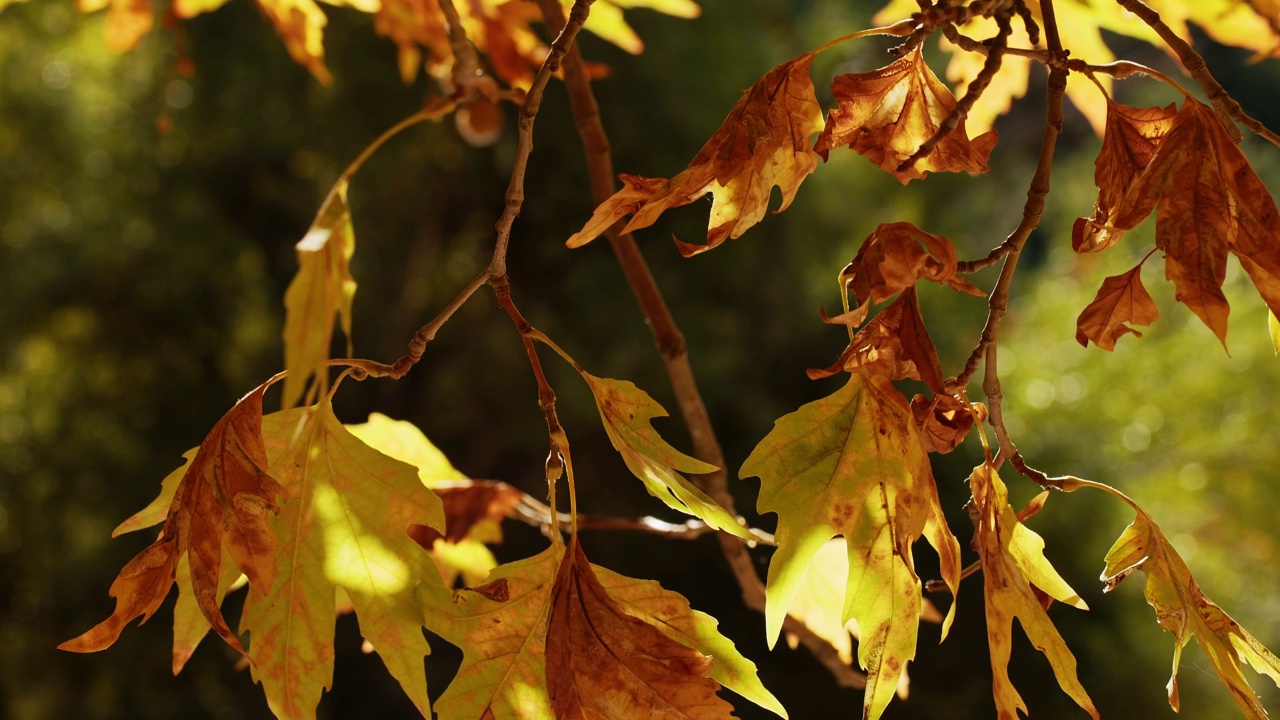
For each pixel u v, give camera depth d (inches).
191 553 67.1
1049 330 448.1
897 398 68.6
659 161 417.1
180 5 117.3
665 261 414.0
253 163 481.4
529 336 68.0
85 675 407.5
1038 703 335.0
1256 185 67.2
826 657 80.4
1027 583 68.4
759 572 144.2
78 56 450.3
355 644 430.9
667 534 80.3
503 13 106.5
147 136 449.1
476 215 472.1
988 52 67.3
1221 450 384.8
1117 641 343.0
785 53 455.2
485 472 452.1
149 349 462.3
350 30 424.8
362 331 486.6
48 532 425.4
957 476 334.6
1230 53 633.0
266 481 67.5
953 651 337.4
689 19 423.2
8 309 431.2
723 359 396.5
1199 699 339.6
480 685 67.7
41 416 444.1
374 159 442.0
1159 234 67.2
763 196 68.6
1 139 441.1
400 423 81.6
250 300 488.1
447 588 68.0
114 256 439.5
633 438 67.9
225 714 416.5
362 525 68.2
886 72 69.3
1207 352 406.3
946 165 69.5
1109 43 542.6
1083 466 376.5
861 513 68.5
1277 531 384.5
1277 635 381.4
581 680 67.2
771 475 68.6
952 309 442.0
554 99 421.4
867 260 67.3
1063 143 604.1
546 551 68.3
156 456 454.3
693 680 67.2
